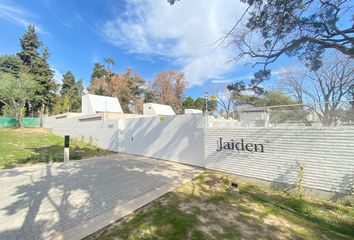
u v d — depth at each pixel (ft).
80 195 16.75
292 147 17.44
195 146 26.53
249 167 20.44
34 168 27.04
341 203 14.67
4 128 88.12
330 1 19.12
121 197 16.22
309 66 22.49
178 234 10.54
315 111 17.71
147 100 161.27
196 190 17.56
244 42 23.67
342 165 14.87
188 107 160.15
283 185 17.84
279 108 20.85
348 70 44.34
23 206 14.58
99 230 11.19
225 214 12.90
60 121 74.64
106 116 56.49
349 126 14.83
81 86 177.99
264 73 24.79
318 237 10.34
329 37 19.70
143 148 35.65
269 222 11.88
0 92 80.43
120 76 145.28
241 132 21.15
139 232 10.82
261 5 20.44
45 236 10.67
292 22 19.94
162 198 15.81
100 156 36.73
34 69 129.29
